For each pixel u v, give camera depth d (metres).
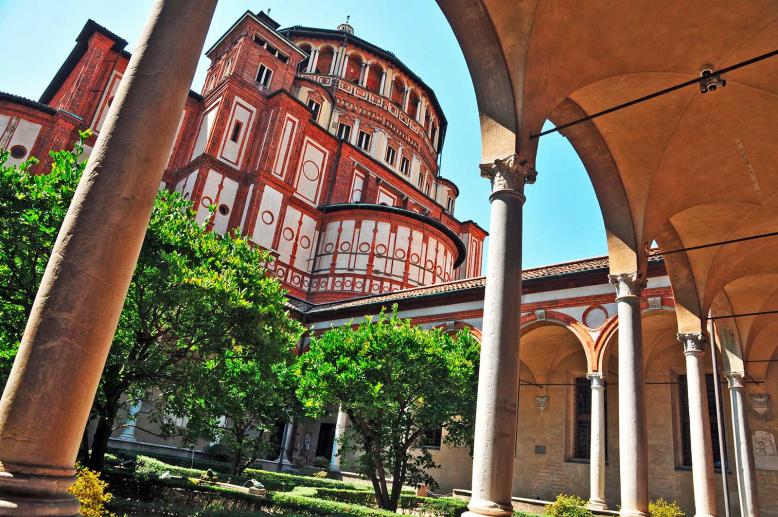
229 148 32.38
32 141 27.48
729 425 19.47
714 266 13.86
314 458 26.91
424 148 48.50
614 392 22.48
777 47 8.41
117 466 14.70
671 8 7.96
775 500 18.00
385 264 34.34
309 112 36.06
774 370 19.22
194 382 10.12
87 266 3.33
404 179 43.25
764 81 9.22
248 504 12.14
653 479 20.36
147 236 9.53
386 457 14.77
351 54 46.34
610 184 10.85
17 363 3.16
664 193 11.27
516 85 7.43
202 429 11.58
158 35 3.92
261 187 31.88
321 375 14.16
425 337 15.13
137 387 11.62
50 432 3.03
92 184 3.52
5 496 2.79
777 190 11.71
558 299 20.09
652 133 10.32
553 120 10.11
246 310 10.39
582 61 8.25
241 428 20.00
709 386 20.47
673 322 19.81
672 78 9.23
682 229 13.34
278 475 20.92
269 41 36.53
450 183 51.34
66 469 3.09
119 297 3.47
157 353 10.32
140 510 9.73
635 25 8.16
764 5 7.81
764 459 18.56
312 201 36.38
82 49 32.22
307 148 37.03
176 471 17.23
